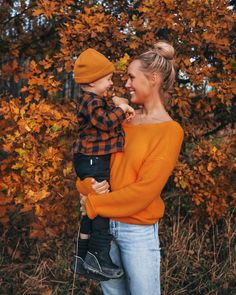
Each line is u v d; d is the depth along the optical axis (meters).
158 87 2.16
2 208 3.57
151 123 2.11
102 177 2.14
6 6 4.38
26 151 3.26
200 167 3.70
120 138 2.13
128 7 4.04
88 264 2.16
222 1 3.54
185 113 3.74
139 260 2.09
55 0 3.59
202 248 4.02
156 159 1.98
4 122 3.64
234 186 3.94
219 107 4.15
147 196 1.98
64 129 3.37
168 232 4.15
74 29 3.44
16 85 5.67
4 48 4.46
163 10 3.50
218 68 3.95
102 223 2.15
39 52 4.56
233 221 4.28
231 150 3.79
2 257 3.78
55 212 3.57
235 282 3.60
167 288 3.49
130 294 2.29
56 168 3.32
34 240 4.05
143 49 3.57
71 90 5.71
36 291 3.44
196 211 4.11
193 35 3.55
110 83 2.24
